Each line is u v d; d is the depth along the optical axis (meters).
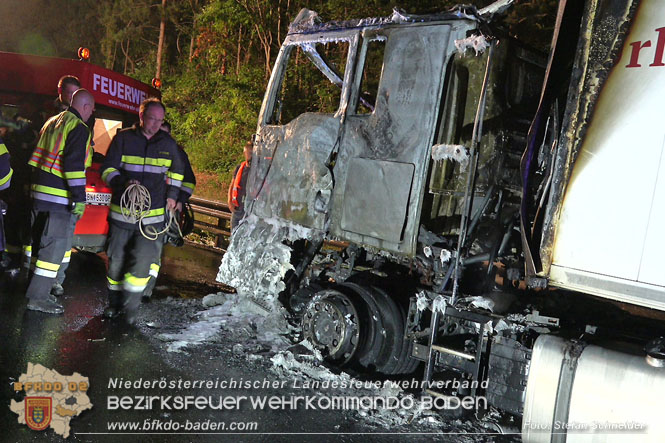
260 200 5.30
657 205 2.84
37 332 4.80
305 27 5.18
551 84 3.41
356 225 4.35
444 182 4.42
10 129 6.80
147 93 8.21
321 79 15.68
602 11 3.06
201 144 19.42
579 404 3.05
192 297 6.55
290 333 5.31
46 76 7.09
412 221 4.01
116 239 5.25
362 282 4.89
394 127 4.20
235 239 5.53
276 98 5.47
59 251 5.34
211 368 4.45
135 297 5.33
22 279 6.48
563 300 4.11
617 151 2.98
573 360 3.12
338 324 4.51
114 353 4.55
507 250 4.44
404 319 4.49
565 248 3.13
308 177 4.74
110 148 5.17
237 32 20.20
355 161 4.41
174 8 27.05
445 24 4.00
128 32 30.52
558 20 3.36
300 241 5.46
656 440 2.78
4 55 7.14
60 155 5.16
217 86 20.91
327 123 4.67
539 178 3.62
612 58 3.02
